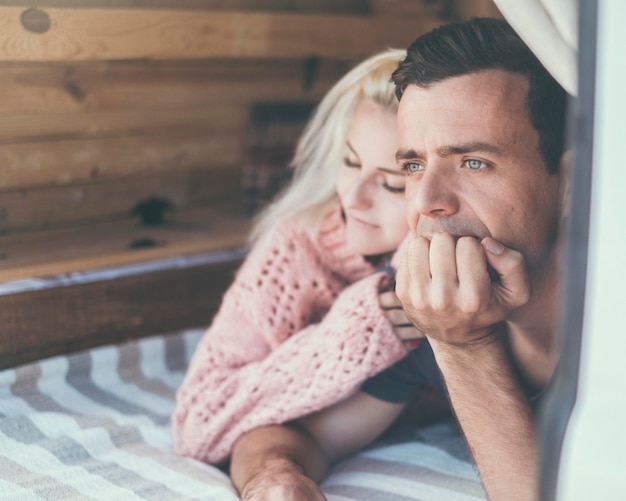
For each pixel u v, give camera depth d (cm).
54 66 168
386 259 130
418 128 104
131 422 142
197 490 119
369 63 127
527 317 102
